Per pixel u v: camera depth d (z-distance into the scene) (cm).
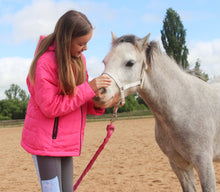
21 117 4056
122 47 218
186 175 256
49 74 177
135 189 416
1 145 1060
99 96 201
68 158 207
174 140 242
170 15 2042
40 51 187
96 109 221
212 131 238
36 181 505
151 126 1452
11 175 558
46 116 179
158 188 414
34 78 179
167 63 245
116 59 215
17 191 441
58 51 179
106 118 2486
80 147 194
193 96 242
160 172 512
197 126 233
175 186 420
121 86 212
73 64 192
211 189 225
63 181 204
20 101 4231
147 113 2436
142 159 640
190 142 233
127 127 1490
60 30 181
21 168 624
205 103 242
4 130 1983
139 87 230
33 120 183
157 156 663
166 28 2022
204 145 231
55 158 185
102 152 769
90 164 214
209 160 230
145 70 231
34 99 187
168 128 243
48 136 180
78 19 179
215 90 261
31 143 181
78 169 580
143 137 1025
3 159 748
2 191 442
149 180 462
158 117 248
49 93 173
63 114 180
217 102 248
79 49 187
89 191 420
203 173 228
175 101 238
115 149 804
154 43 239
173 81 241
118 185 444
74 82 179
